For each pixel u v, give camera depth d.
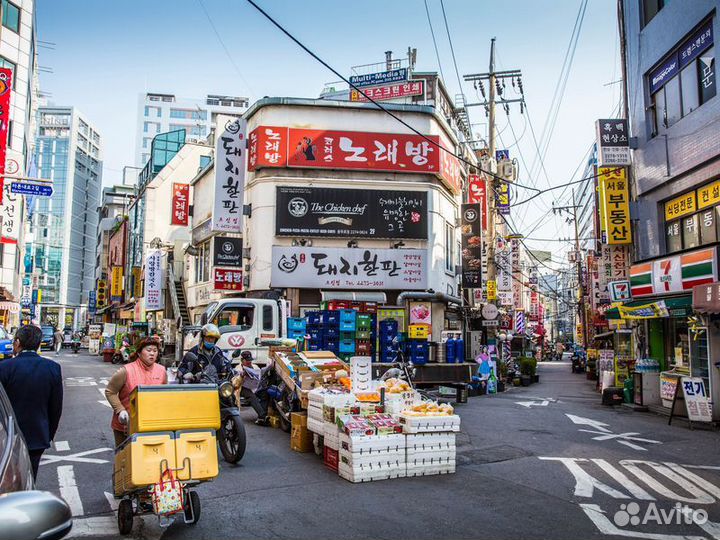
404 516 5.86
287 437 10.09
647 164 16.58
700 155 13.88
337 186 22.14
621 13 18.52
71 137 126.06
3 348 17.53
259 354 15.19
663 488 7.07
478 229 23.70
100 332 47.78
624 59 18.28
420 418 7.54
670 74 15.62
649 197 16.62
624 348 19.55
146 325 35.53
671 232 15.80
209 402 5.58
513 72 23.78
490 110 23.89
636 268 15.51
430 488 6.91
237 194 21.92
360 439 7.19
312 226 21.73
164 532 5.39
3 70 25.62
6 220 35.44
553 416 13.26
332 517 5.81
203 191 28.94
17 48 38.53
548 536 5.37
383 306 20.48
